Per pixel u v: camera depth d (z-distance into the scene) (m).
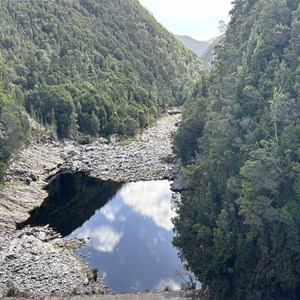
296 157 41.97
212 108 69.00
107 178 89.88
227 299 41.53
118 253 56.12
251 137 47.97
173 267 52.19
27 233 60.91
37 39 152.25
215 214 47.28
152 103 162.88
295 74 49.41
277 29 57.81
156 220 68.31
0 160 79.62
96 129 125.88
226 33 94.25
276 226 40.03
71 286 46.94
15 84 124.50
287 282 38.50
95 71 157.25
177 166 92.94
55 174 91.62
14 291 44.00
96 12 196.50
